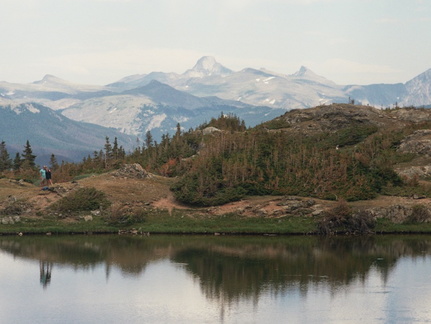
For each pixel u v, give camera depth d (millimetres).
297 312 75312
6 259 101625
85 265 98188
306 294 82500
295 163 146625
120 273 93312
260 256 104312
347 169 145750
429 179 149875
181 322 71750
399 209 130125
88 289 85125
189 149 178500
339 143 179125
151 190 140750
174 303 78812
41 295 82312
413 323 71812
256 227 125875
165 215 131375
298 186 139250
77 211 130500
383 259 102938
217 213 131375
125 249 109500
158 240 117938
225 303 78750
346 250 109688
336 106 199250
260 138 162500
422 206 130250
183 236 122438
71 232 124625
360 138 181250
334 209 126875
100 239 118688
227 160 148250
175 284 87438
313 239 120000
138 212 129500
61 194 133875
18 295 82188
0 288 85438
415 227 128125
